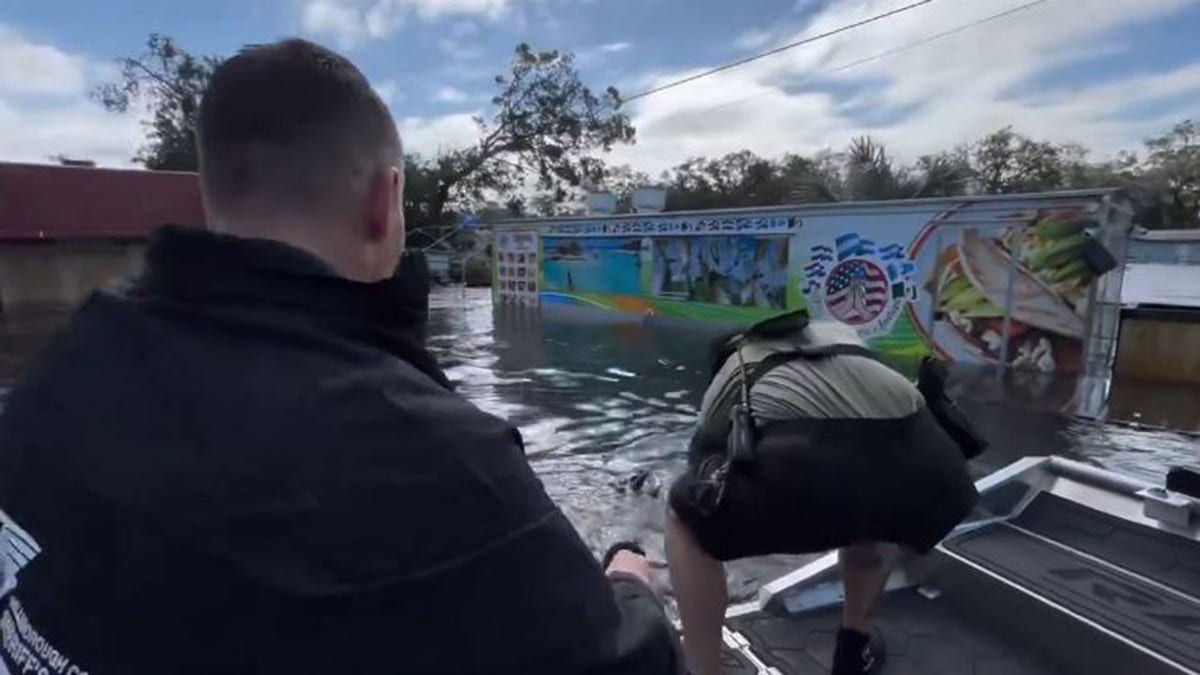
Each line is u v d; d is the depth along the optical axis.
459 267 33.12
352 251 0.98
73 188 26.34
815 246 13.49
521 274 21.22
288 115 0.90
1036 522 3.06
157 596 0.69
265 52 0.95
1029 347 10.56
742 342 2.12
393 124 1.03
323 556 0.69
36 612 0.76
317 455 0.72
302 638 0.68
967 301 11.20
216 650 0.68
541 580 0.76
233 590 0.68
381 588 0.69
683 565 1.95
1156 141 44.09
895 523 1.75
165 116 40.09
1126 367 9.87
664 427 7.73
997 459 6.61
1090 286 9.91
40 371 0.88
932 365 2.15
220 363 0.77
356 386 0.77
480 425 0.82
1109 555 2.75
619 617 0.84
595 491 5.61
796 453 1.74
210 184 0.94
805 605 2.88
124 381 0.79
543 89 40.88
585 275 19.27
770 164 51.00
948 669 2.46
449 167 42.28
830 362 1.90
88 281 25.58
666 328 15.84
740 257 15.07
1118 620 2.36
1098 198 9.80
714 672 1.96
